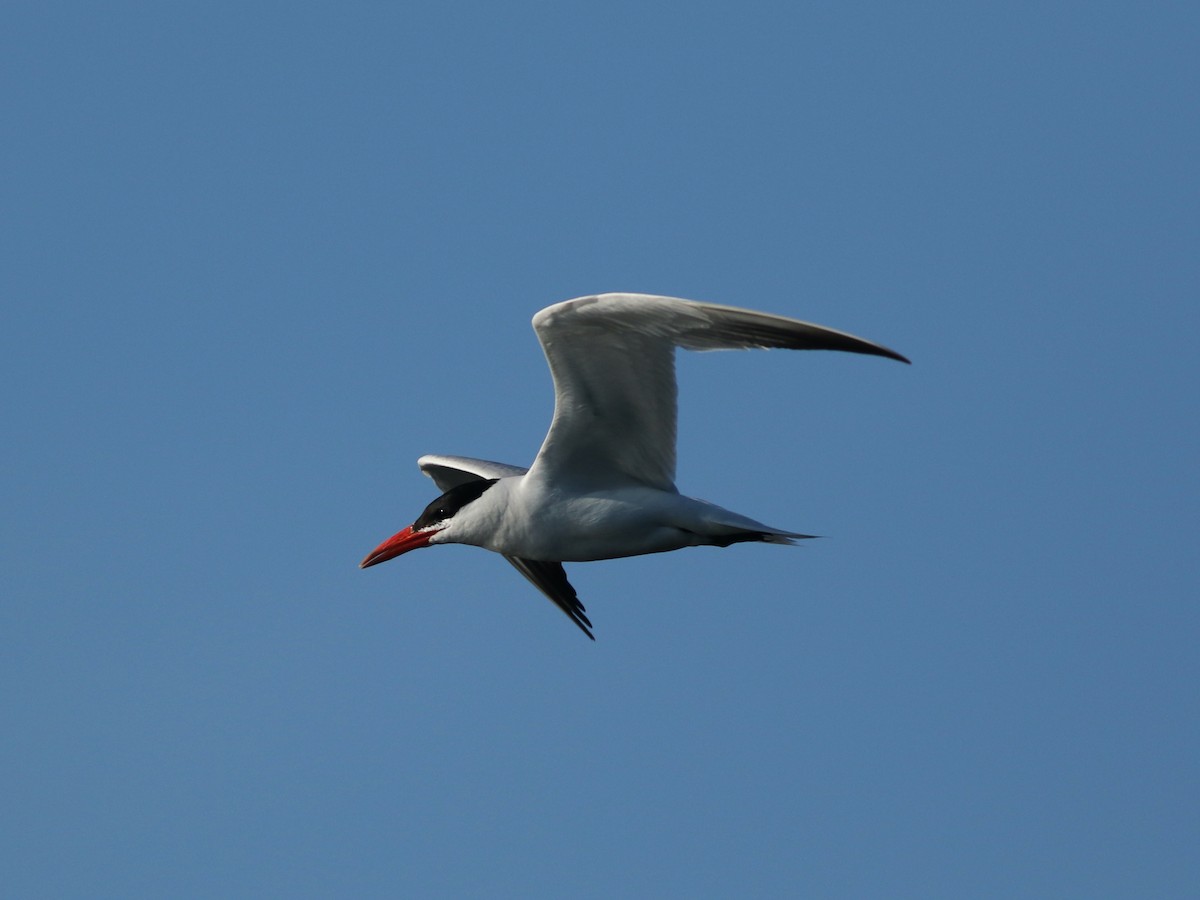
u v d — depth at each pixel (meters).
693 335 12.06
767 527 13.48
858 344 10.93
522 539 14.38
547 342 12.53
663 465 13.59
